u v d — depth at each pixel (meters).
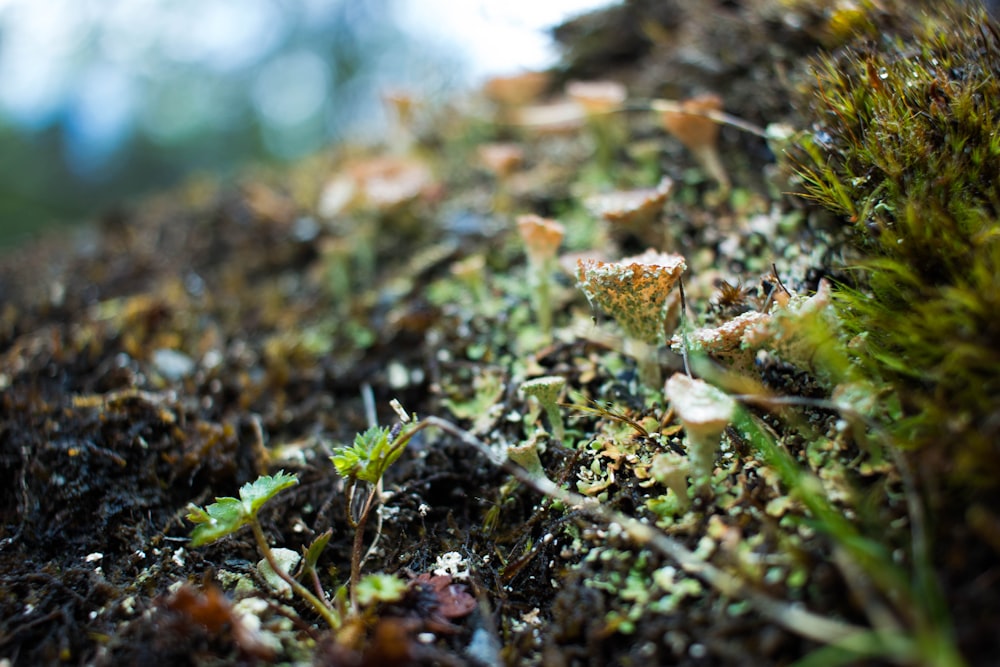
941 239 0.07
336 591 0.08
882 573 0.06
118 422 0.09
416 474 0.09
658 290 0.08
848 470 0.07
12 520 0.09
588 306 0.10
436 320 0.11
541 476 0.08
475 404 0.09
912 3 0.09
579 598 0.07
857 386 0.07
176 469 0.09
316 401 0.11
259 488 0.07
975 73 0.08
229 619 0.07
